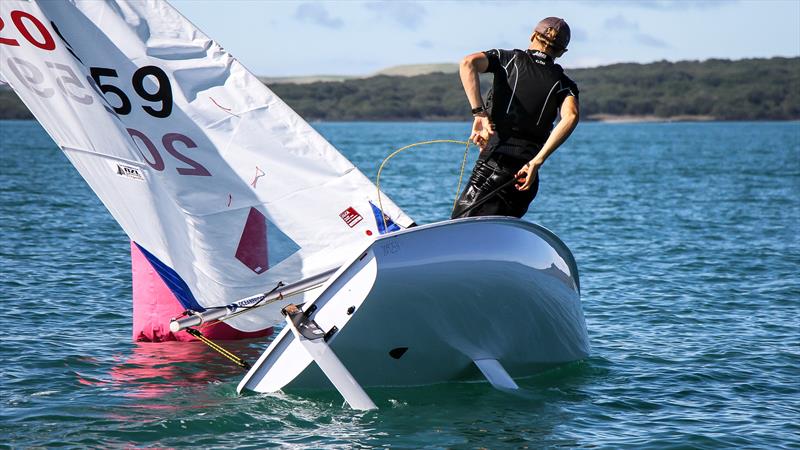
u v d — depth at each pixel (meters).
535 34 10.43
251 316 11.42
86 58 10.80
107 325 14.28
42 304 15.73
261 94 11.48
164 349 12.72
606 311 16.55
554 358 11.82
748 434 9.62
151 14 11.11
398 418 9.74
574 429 9.64
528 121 10.26
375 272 9.36
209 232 11.38
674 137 191.50
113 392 10.57
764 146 136.88
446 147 124.38
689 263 22.62
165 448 8.77
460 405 10.28
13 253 21.17
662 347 13.67
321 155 11.63
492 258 10.09
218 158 11.41
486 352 10.84
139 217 11.26
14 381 10.95
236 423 9.49
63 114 10.91
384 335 9.95
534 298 10.75
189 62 11.27
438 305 9.91
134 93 11.04
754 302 17.59
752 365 12.63
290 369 10.24
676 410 10.47
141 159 11.11
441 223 9.73
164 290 13.05
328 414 9.78
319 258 11.76
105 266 20.00
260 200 11.58
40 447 8.72
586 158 97.44
